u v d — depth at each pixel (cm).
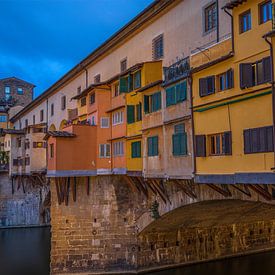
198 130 1889
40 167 5297
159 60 2567
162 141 2231
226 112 1716
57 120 4791
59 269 2986
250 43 1597
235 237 3459
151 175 2339
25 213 5678
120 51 3162
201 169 1862
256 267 3189
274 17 1483
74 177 3041
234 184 1739
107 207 2984
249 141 1572
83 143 2922
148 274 2988
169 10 2527
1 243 4562
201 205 2361
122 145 2780
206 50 1895
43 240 4725
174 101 2102
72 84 4300
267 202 1706
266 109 1497
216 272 3077
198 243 3247
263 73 1512
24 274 3309
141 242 2989
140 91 2472
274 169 1443
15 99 8669
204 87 1842
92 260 2984
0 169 5853
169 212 2519
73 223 3020
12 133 5900
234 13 1694
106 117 2967
